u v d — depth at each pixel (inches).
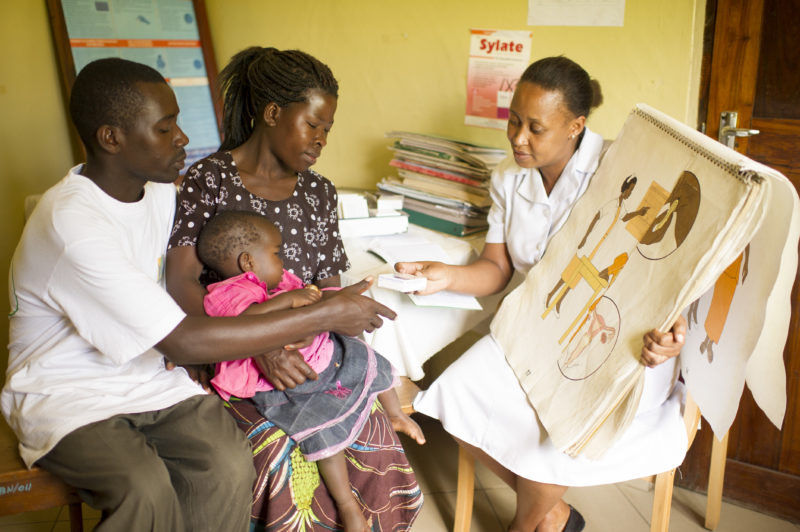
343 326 60.7
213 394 62.6
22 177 95.7
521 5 98.2
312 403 60.9
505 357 73.4
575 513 75.5
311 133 64.8
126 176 58.1
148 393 59.6
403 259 81.6
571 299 68.7
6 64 92.6
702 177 56.9
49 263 54.4
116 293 53.8
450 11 102.5
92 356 58.7
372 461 65.7
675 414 66.1
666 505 68.6
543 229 77.7
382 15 106.0
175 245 64.1
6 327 96.4
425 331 82.0
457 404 72.0
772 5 77.4
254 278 61.5
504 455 68.9
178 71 106.2
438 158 95.0
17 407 56.9
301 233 69.7
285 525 59.8
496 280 81.6
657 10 91.3
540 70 69.1
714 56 82.3
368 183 114.6
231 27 111.7
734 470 88.0
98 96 54.3
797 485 84.0
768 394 57.6
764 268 51.4
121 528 52.6
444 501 87.3
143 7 102.9
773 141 80.4
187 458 56.3
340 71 110.7
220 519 56.2
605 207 69.7
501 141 104.5
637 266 61.4
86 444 53.7
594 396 60.4
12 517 81.4
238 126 70.5
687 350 62.9
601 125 98.2
